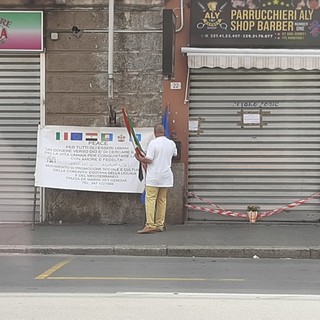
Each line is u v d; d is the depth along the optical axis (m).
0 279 7.34
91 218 11.43
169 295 6.44
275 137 11.38
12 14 11.30
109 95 10.97
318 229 10.80
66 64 11.39
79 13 11.31
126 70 11.32
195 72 11.38
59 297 6.32
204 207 11.48
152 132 11.05
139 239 9.86
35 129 11.55
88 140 11.09
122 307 5.88
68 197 11.42
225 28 11.10
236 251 9.13
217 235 10.20
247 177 11.43
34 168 11.61
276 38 11.07
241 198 11.47
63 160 11.12
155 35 11.27
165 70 10.66
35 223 11.51
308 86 11.28
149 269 8.13
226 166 11.45
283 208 11.38
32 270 7.95
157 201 10.50
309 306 5.94
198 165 11.46
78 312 5.68
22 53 11.42
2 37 11.34
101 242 9.63
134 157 11.02
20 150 11.60
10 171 11.63
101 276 7.59
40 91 11.48
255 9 11.06
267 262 8.75
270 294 6.54
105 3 11.26
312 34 11.05
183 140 11.34
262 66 10.85
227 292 6.65
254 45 11.09
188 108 11.34
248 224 11.34
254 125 11.36
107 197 11.38
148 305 5.97
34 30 11.32
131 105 11.34
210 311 5.73
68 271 7.91
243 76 11.34
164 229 10.74
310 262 8.77
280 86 11.31
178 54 11.27
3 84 11.52
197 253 9.16
